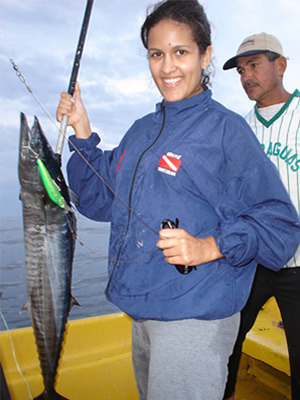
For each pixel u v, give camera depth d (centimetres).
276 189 141
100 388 245
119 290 152
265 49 234
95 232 3288
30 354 237
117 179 164
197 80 150
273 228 139
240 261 138
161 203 144
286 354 245
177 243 130
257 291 233
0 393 114
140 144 160
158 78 150
